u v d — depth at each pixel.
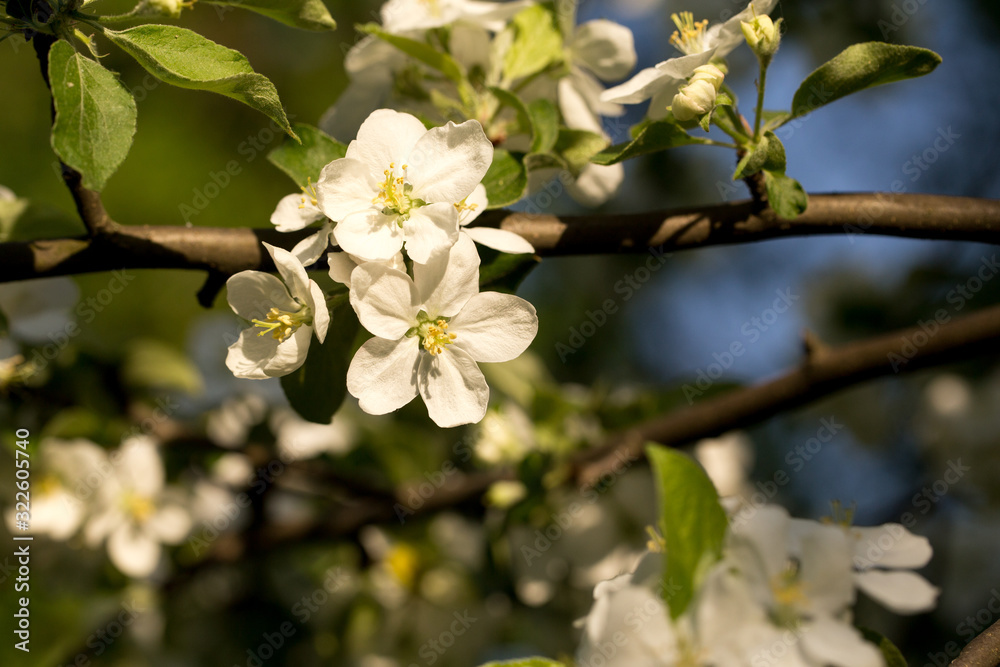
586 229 0.53
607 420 0.65
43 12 0.48
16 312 0.62
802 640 0.49
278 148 0.52
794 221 0.53
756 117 0.51
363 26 0.55
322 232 0.49
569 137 0.55
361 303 0.49
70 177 0.50
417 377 0.49
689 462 0.47
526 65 0.57
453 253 0.49
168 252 0.52
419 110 0.57
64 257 0.51
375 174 0.49
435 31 0.57
